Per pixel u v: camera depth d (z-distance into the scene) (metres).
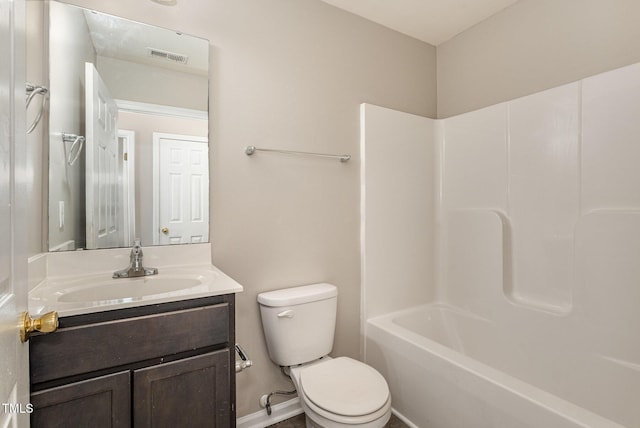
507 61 2.06
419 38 2.38
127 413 0.99
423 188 2.30
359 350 2.06
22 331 0.64
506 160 1.97
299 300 1.63
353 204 2.04
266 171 1.74
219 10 1.62
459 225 2.22
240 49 1.67
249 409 1.69
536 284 1.82
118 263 1.42
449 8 2.06
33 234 1.20
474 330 2.08
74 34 1.35
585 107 1.62
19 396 0.64
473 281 2.12
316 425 1.35
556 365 1.67
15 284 0.61
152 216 1.49
